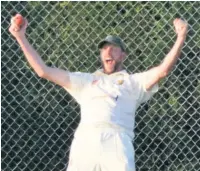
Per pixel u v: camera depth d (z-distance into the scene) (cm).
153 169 2294
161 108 2297
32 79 2302
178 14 2323
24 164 2291
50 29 2319
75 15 2325
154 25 2314
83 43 2309
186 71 2305
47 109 2298
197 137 2300
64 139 2295
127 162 1662
